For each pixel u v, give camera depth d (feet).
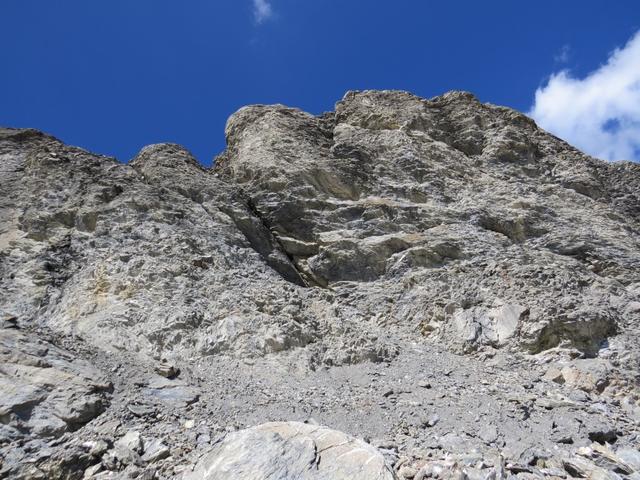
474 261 60.75
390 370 42.52
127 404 32.32
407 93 92.43
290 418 32.86
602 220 72.28
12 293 45.50
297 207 68.03
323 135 83.66
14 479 25.12
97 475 25.40
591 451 28.86
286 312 48.14
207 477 22.43
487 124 86.33
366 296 58.65
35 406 30.32
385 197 71.26
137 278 48.08
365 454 22.45
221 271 53.36
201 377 38.37
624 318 52.01
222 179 76.48
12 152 69.87
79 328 42.34
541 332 47.83
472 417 33.40
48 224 53.88
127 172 65.05
